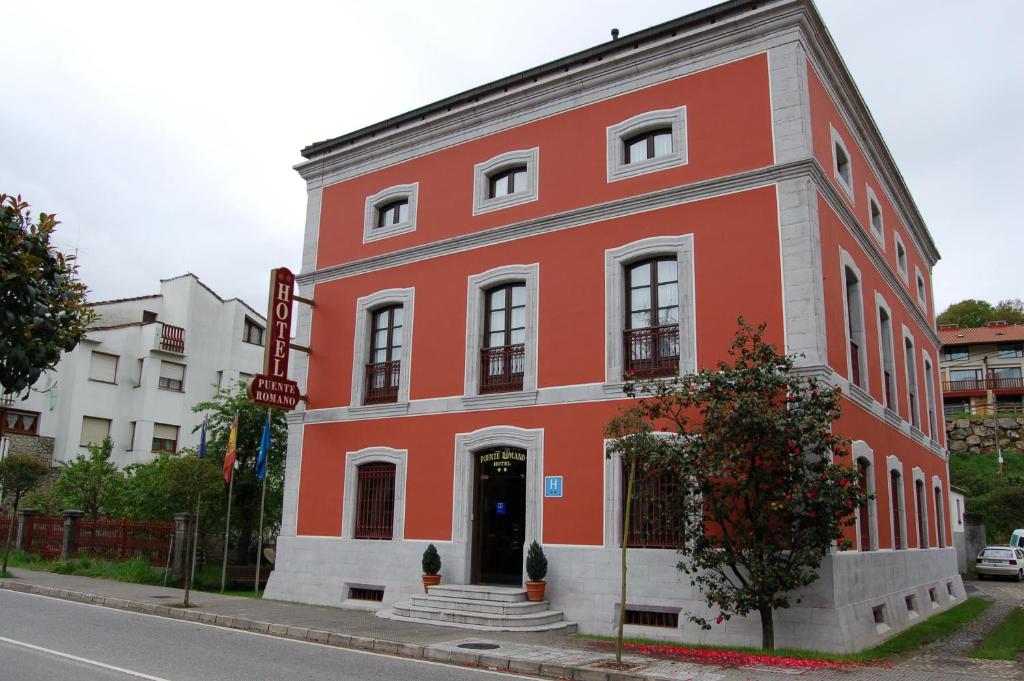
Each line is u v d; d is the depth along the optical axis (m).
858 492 10.84
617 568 13.26
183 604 15.23
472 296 16.30
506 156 16.56
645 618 12.92
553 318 15.05
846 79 15.61
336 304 18.66
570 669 9.48
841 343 13.52
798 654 10.72
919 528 19.33
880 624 13.34
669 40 14.62
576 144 15.62
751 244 13.13
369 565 16.39
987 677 9.61
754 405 10.77
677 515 11.62
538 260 15.51
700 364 13.18
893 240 20.09
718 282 13.31
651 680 8.99
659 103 14.73
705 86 14.27
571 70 15.75
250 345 39.25
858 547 13.18
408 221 17.91
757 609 11.20
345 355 18.14
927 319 23.62
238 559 24.23
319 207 19.80
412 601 14.64
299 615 14.16
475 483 15.54
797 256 12.66
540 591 13.78
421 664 10.00
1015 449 47.09
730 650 11.18
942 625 15.23
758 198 13.23
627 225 14.52
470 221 16.78
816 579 11.22
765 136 13.45
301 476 18.14
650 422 13.15
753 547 11.01
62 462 31.19
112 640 10.74
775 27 13.68
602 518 13.62
